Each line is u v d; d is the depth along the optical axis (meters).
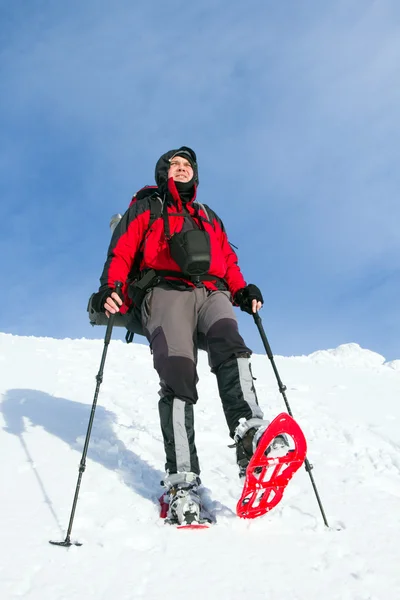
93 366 7.81
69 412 4.95
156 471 3.67
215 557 2.35
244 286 3.32
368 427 5.38
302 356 10.77
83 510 2.84
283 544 2.51
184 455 2.83
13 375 6.63
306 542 2.54
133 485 3.30
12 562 2.23
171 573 2.20
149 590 2.06
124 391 6.46
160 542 2.50
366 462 4.22
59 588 2.05
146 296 3.08
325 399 6.64
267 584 2.14
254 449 2.63
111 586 2.08
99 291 3.03
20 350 8.52
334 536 2.62
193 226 3.27
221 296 3.12
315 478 3.67
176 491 2.79
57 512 2.79
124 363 8.29
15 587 2.04
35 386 6.14
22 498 2.94
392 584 2.16
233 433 2.84
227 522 2.74
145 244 3.13
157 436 4.68
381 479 3.69
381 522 2.81
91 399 5.84
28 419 4.54
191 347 2.99
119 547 2.43
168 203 3.25
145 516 2.85
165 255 3.11
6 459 3.53
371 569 2.27
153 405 5.90
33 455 3.63
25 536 2.48
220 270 3.20
